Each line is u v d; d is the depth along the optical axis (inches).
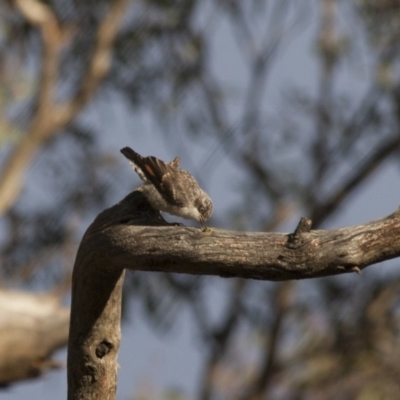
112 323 227.8
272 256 190.4
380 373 706.8
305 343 740.7
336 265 186.2
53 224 677.9
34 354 345.4
